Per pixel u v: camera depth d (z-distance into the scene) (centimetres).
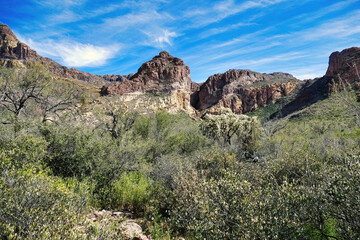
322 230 277
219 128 1844
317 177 412
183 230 369
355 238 252
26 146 416
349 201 266
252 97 11438
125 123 1180
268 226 251
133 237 292
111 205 446
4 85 887
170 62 10481
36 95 982
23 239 180
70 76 14812
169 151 1079
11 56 13500
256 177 466
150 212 429
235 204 291
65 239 191
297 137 1338
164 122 1379
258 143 1268
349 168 320
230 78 13375
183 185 434
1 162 297
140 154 679
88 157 500
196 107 14012
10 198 211
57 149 499
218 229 262
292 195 296
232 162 636
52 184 282
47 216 213
